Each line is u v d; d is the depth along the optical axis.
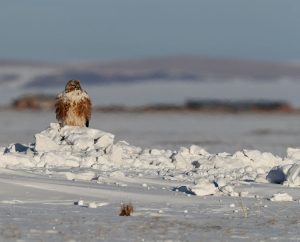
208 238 48.75
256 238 49.00
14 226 51.00
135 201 62.81
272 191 69.38
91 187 67.69
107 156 87.62
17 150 95.06
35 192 64.25
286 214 58.00
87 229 50.69
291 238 49.09
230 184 72.69
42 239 47.19
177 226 52.59
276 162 90.31
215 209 59.94
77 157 85.88
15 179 68.06
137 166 86.44
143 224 52.97
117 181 72.88
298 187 71.94
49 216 55.00
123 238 48.22
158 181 74.31
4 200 61.19
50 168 81.12
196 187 67.31
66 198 63.00
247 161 89.44
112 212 57.41
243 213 58.19
